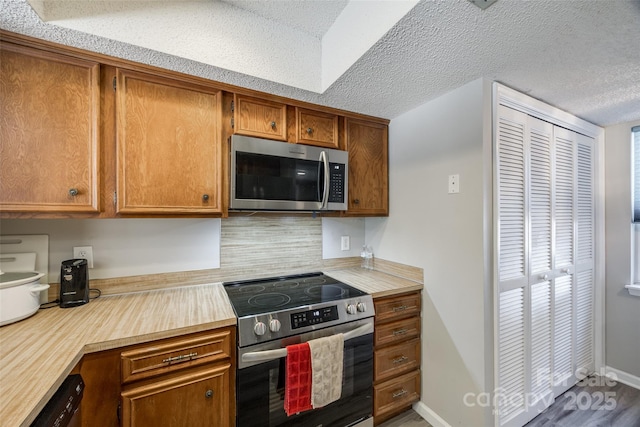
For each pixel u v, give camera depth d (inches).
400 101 69.1
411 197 75.2
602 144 90.5
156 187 52.9
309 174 66.7
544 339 71.8
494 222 59.3
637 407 73.7
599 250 89.0
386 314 65.4
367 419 62.4
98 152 48.5
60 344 37.9
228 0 51.9
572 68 54.3
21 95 43.5
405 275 76.8
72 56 46.5
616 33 43.2
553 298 74.3
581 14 38.9
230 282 71.1
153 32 46.7
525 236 66.8
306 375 51.2
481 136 57.4
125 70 50.4
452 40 44.9
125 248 61.1
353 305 59.4
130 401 40.5
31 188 44.1
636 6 37.3
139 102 51.4
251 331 48.5
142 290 62.7
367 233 92.5
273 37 57.7
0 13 37.6
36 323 44.6
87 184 47.9
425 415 69.3
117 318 47.0
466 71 54.9
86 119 47.7
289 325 51.8
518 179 66.0
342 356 55.4
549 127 74.5
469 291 59.6
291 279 76.4
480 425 57.0
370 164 80.0
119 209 49.7
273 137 64.5
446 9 37.7
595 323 88.6
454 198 63.1
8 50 42.6
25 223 53.1
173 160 54.4
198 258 68.5
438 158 67.1
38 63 44.4
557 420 69.1
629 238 85.6
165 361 43.0
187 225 67.2
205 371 46.0
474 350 58.5
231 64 53.1
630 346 84.6
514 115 65.3
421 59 50.4
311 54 62.1
